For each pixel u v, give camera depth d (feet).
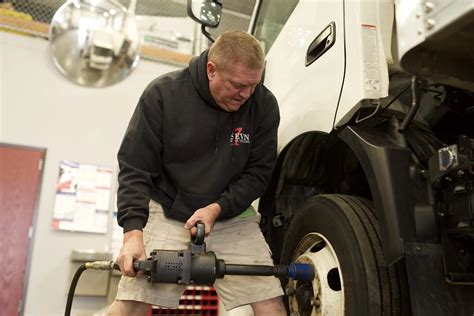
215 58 3.98
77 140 11.29
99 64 8.45
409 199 2.96
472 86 3.14
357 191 4.90
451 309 2.81
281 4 6.75
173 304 3.94
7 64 11.07
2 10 11.30
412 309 2.75
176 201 4.30
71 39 8.16
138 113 4.30
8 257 10.00
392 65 3.80
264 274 3.74
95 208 11.02
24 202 10.44
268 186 5.12
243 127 4.46
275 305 4.17
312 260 3.94
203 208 3.99
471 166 2.64
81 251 10.43
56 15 8.20
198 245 3.67
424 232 2.87
